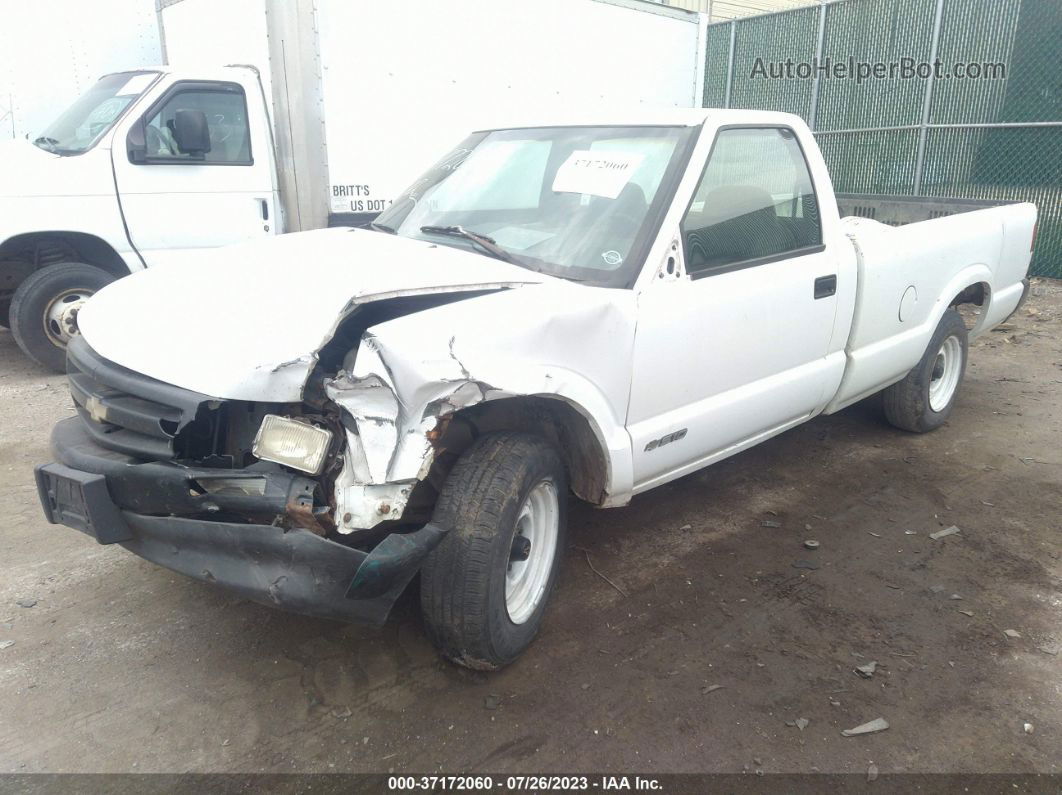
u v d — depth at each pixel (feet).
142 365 8.63
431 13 24.82
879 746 9.02
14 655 10.12
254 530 8.08
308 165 23.17
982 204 20.06
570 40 29.37
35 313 20.90
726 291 11.70
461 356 8.33
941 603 11.74
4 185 20.13
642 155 11.86
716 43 45.78
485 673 10.00
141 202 21.54
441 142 26.11
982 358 24.47
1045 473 16.17
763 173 13.01
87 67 31.07
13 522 13.48
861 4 38.58
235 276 10.04
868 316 14.70
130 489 8.54
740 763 8.73
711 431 12.13
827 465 16.56
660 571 12.44
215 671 9.93
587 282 10.66
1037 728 9.34
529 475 9.40
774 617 11.32
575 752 8.81
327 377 8.38
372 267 9.96
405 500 8.17
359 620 8.46
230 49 24.47
